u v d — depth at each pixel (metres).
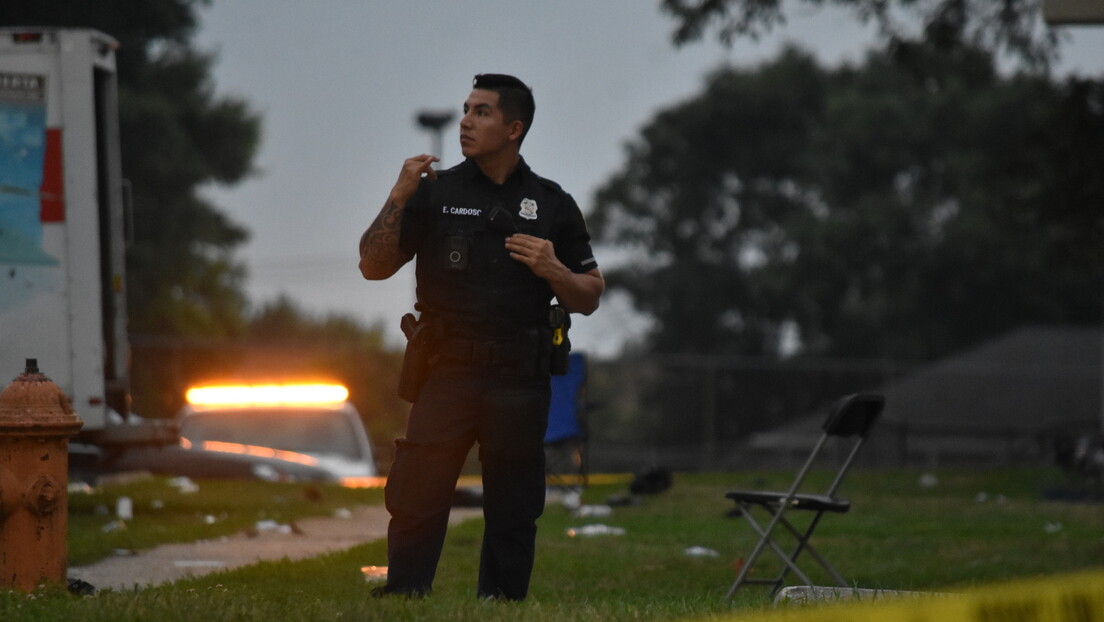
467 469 56.97
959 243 149.25
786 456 89.38
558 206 18.33
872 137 156.75
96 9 105.62
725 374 91.31
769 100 171.75
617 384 89.38
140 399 71.31
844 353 155.75
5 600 16.98
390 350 77.94
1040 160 69.88
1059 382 120.31
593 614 16.84
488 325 17.91
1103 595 8.26
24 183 33.88
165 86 116.25
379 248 17.50
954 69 70.94
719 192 177.62
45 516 18.80
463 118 17.98
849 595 18.91
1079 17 29.14
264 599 17.78
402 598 17.38
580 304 17.92
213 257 127.50
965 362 138.00
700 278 171.62
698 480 57.28
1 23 99.81
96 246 34.22
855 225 151.88
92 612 15.93
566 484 45.75
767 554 30.78
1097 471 56.34
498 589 18.55
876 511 43.59
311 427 52.19
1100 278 153.75
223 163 120.69
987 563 30.17
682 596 21.53
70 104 34.12
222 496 39.41
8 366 33.69
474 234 17.89
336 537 31.59
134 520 33.41
